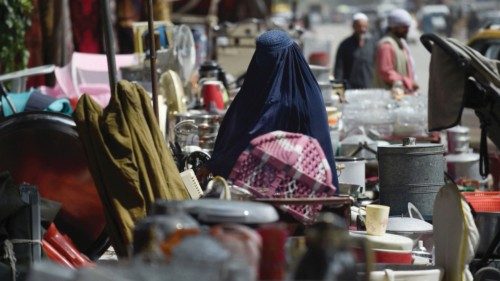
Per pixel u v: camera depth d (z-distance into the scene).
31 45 24.59
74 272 8.57
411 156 14.52
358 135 18.75
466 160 19.14
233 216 9.66
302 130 13.43
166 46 20.05
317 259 9.11
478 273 12.85
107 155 12.54
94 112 12.72
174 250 8.45
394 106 20.08
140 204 12.52
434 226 12.17
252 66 13.56
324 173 12.66
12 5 21.38
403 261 12.17
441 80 13.51
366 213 12.61
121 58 20.70
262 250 9.05
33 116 13.84
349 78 28.44
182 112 17.80
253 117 13.45
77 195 13.89
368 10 123.06
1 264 12.18
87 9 26.36
